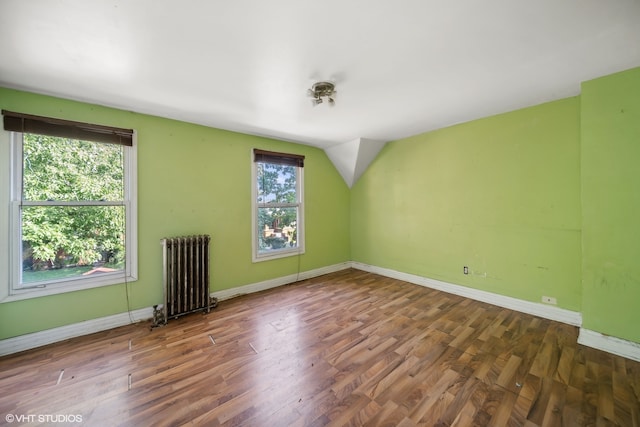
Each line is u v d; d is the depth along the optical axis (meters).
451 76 2.04
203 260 2.91
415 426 1.39
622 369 1.83
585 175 2.15
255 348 2.15
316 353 2.07
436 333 2.38
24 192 2.16
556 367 1.87
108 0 1.21
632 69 1.95
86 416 1.47
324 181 4.40
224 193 3.28
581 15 1.38
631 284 1.97
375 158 4.31
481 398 1.58
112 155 2.55
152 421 1.43
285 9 1.30
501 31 1.51
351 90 2.26
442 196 3.48
